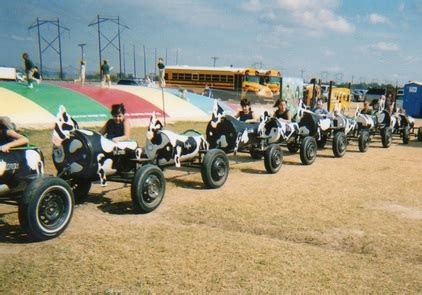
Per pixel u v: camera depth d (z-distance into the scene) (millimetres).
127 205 6863
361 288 4156
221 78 40844
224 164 8273
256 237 5488
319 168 10602
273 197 7527
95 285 4078
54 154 6211
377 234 5707
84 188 6914
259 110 28266
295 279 4293
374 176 9672
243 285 4133
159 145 7277
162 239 5324
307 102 38844
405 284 4273
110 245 5086
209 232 5633
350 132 14188
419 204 7289
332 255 4969
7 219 6012
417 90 34281
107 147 6191
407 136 16438
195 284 4129
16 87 18531
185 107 22922
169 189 8008
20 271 4340
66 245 5062
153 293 3941
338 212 6688
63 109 6121
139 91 23750
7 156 5195
